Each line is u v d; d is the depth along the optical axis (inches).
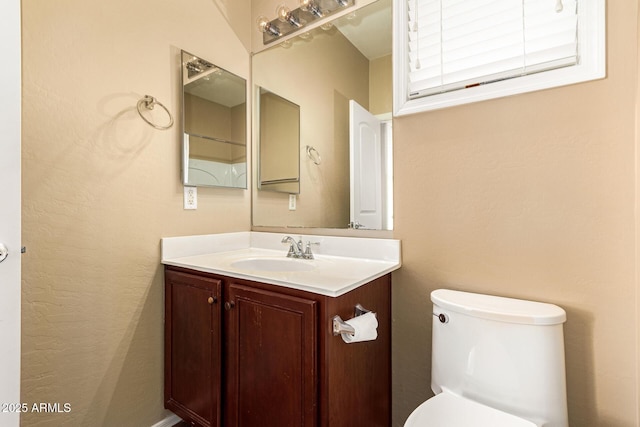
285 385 42.0
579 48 40.4
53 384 45.6
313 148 67.0
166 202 59.2
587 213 40.0
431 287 51.4
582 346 40.4
